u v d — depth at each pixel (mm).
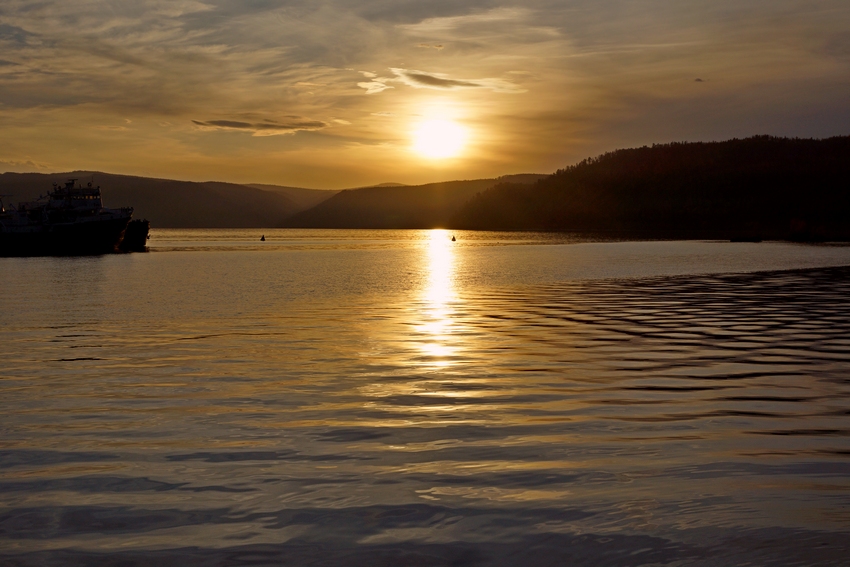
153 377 15688
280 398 13500
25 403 13195
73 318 28453
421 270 63469
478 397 13484
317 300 35844
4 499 8250
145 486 8633
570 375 15633
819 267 62125
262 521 7570
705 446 10148
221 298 37531
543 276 53531
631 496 8180
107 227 119500
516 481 8711
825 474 8891
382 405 12867
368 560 6676
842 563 6531
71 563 6664
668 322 25156
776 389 14062
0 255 112250
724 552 6770
